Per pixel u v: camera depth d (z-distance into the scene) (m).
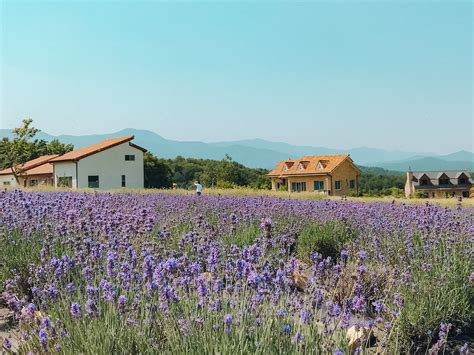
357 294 4.92
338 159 69.12
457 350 5.33
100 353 3.71
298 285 6.25
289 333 4.02
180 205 13.33
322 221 10.77
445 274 6.06
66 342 3.93
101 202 10.45
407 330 5.29
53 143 86.25
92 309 4.02
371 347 4.78
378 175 109.94
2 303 6.00
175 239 7.93
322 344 4.04
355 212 11.62
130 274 4.86
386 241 8.48
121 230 7.00
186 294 4.51
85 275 4.86
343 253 6.13
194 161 99.81
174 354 3.75
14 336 4.73
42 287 5.47
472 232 8.04
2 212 7.99
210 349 3.73
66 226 6.80
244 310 4.21
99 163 53.91
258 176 85.50
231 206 13.02
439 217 8.76
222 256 6.23
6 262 6.43
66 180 54.53
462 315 5.70
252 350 3.85
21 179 64.69
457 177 91.12
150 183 64.88
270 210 11.84
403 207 11.69
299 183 70.75
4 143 61.03
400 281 6.04
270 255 6.10
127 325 4.09
